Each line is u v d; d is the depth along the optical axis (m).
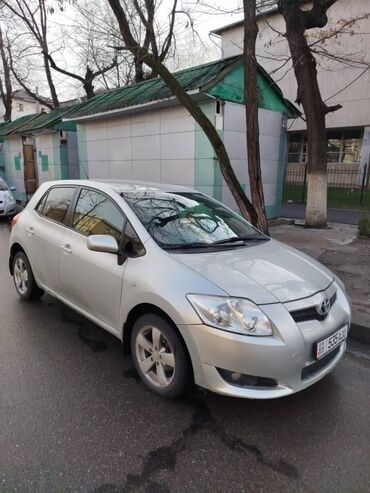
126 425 2.50
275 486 2.06
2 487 1.99
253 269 2.80
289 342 2.37
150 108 9.38
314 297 2.65
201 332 2.41
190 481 2.08
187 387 2.64
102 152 11.51
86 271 3.34
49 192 4.32
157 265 2.78
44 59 17.47
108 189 3.54
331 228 9.38
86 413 2.61
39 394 2.80
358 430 2.50
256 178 6.32
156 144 9.72
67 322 4.07
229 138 8.72
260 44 18.53
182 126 8.96
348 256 6.51
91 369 3.16
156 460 2.21
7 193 11.88
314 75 8.73
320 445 2.36
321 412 2.68
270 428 2.51
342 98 18.75
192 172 8.95
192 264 2.74
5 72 20.78
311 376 2.57
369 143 18.53
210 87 7.88
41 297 4.79
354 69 18.02
